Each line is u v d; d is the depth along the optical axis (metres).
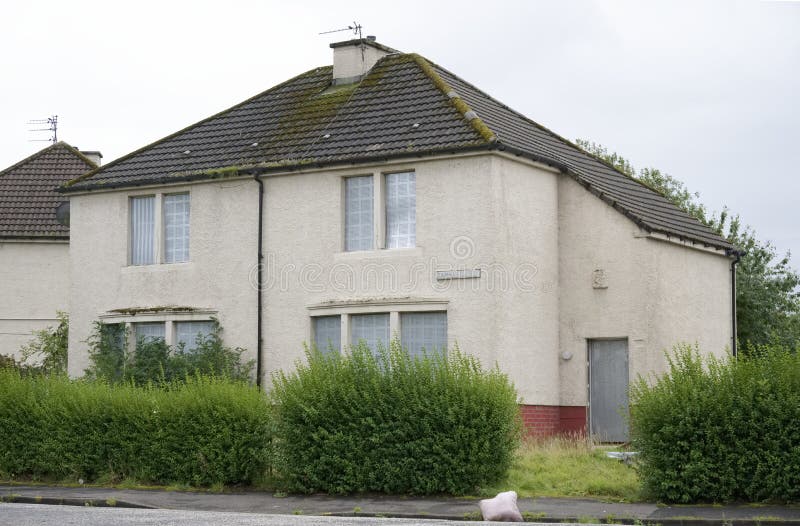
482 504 15.05
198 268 27.75
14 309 38.31
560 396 25.89
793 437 15.52
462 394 17.52
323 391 18.22
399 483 17.55
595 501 16.39
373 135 26.05
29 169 41.12
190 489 19.14
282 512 16.19
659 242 25.77
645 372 24.95
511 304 24.14
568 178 26.28
